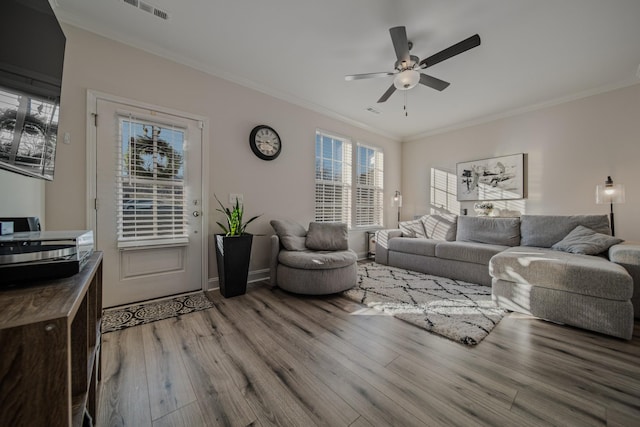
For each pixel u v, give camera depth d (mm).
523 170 3787
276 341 1719
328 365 1457
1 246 754
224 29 2162
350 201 4410
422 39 2264
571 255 2342
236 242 2561
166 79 2457
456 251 3168
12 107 863
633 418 1079
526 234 3129
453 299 2486
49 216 1924
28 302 529
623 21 2035
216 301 2432
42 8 1021
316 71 2822
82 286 658
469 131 4438
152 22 2080
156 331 1839
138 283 2340
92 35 2094
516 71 2793
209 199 2730
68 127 2000
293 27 2135
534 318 2076
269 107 3223
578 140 3332
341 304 2402
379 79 2994
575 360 1499
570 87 3164
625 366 1437
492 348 1637
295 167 3523
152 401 1179
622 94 3025
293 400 1189
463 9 1922
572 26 2096
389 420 1074
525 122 3787
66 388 464
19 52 880
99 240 2141
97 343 1171
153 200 2391
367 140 4688
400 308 2262
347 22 2074
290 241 2910
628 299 1725
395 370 1412
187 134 2586
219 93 2799
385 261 4008
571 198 3391
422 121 4414
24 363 438
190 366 1441
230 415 1104
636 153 2949
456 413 1109
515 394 1224
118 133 2217
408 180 5328
